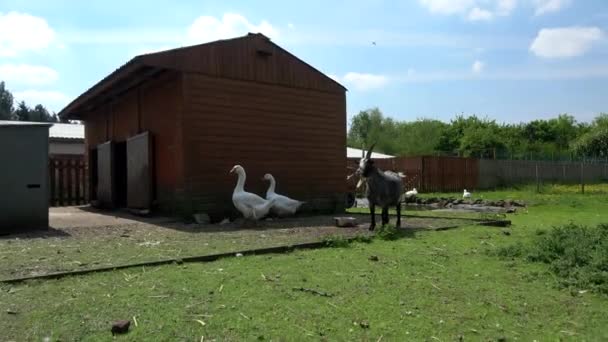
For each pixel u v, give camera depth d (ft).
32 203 31.30
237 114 40.68
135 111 46.19
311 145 46.16
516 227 34.58
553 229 26.68
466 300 15.48
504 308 14.75
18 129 30.86
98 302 14.57
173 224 35.24
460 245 25.49
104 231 31.01
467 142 155.63
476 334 12.65
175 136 38.50
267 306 14.35
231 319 13.23
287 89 44.42
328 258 21.59
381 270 19.29
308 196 45.75
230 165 40.04
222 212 39.22
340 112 48.73
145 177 42.60
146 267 19.34
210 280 17.21
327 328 12.76
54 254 22.29
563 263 19.62
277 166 43.34
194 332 12.30
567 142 187.52
